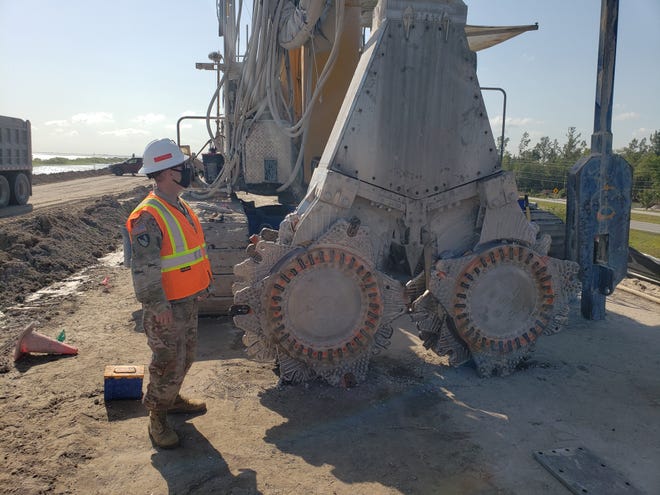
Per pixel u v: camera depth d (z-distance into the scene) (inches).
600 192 247.3
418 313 191.3
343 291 178.2
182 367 142.1
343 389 179.3
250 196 624.1
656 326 245.9
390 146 182.9
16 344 200.1
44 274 338.6
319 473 132.0
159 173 140.6
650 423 157.1
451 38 183.0
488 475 131.3
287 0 260.2
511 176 187.6
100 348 214.2
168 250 138.8
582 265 251.4
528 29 329.7
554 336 232.2
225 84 310.2
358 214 187.8
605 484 125.6
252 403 169.2
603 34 240.1
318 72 268.4
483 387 182.1
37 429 150.2
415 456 139.6
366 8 314.5
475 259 185.6
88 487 125.7
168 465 135.0
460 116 186.5
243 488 125.6
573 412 163.9
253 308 176.2
